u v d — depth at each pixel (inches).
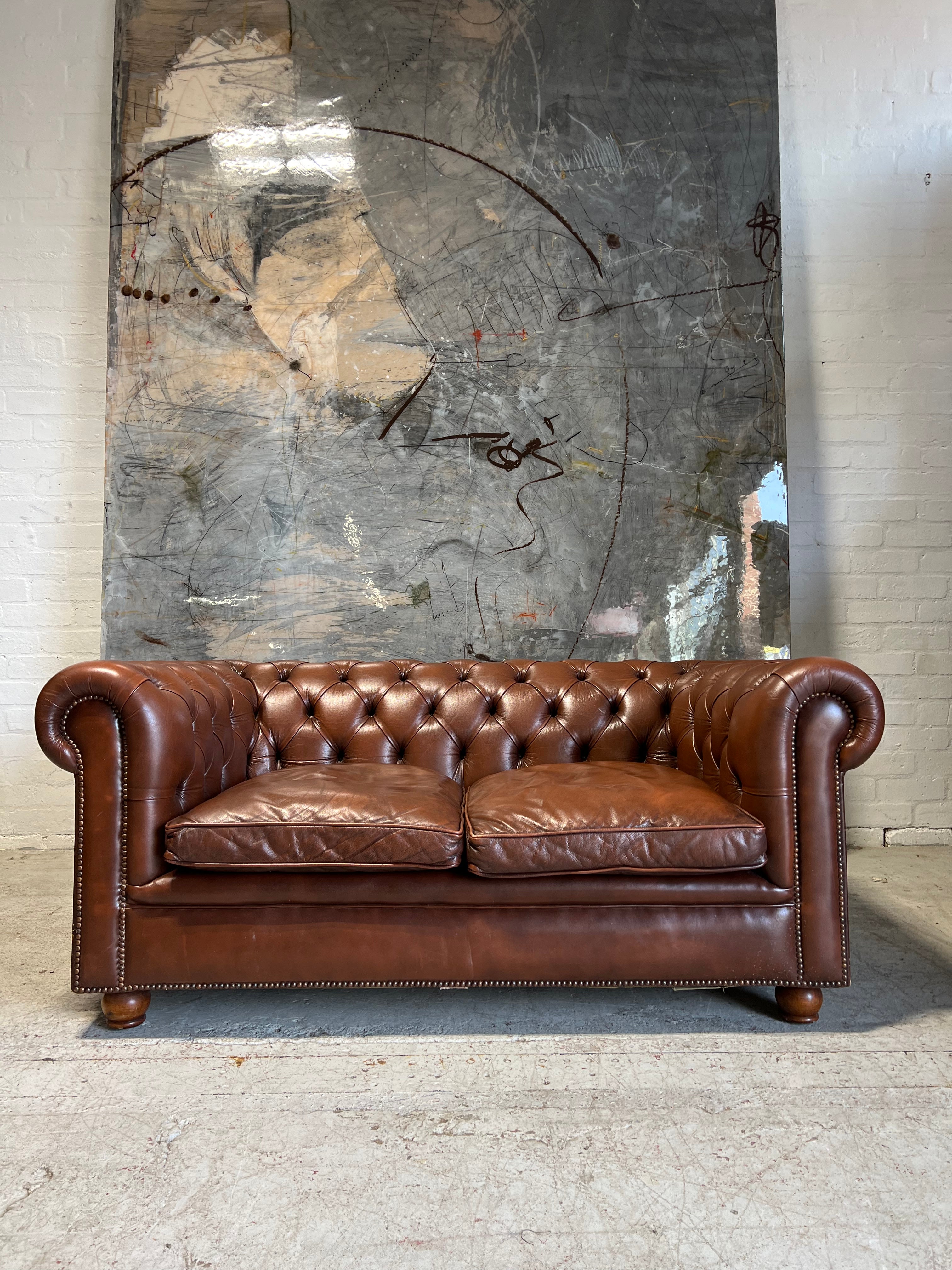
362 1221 42.4
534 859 64.1
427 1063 59.6
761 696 66.9
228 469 110.3
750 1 116.1
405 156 113.6
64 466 120.4
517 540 111.3
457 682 90.3
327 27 114.3
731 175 114.3
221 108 113.3
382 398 111.8
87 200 121.5
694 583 110.7
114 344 110.5
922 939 83.8
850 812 121.3
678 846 64.1
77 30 121.9
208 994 72.2
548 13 115.1
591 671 92.0
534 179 113.7
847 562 122.2
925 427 122.7
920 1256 39.8
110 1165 47.2
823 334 123.0
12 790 118.4
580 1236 41.3
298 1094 55.2
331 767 79.4
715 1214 42.9
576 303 113.0
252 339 111.5
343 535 110.9
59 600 119.9
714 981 64.9
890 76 124.2
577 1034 64.2
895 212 123.9
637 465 111.7
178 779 67.3
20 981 74.0
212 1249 40.4
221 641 109.2
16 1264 39.3
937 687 121.3
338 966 64.7
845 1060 59.6
